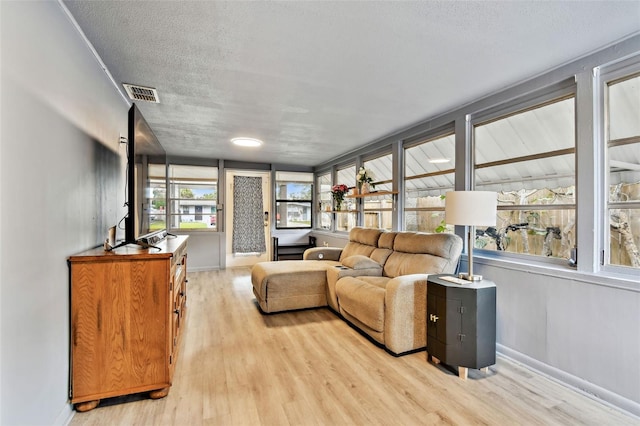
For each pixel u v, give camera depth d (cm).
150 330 189
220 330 307
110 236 212
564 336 216
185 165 600
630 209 198
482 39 194
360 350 265
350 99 297
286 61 223
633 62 194
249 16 172
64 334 168
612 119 207
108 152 249
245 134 426
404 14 169
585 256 211
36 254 141
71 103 179
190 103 307
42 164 146
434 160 366
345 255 444
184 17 173
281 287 357
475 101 297
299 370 230
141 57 218
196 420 173
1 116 117
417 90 275
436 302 236
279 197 688
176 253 233
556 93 237
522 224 267
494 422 173
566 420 176
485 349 223
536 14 169
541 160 254
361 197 500
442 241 300
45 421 148
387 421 174
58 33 162
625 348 187
